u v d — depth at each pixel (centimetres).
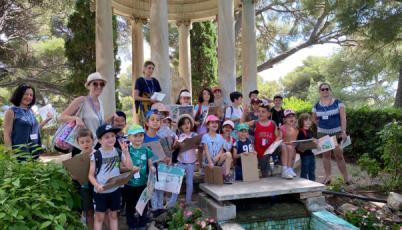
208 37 1811
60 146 479
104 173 439
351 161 1040
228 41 912
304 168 680
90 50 1453
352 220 541
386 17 1355
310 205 562
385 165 820
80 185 464
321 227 525
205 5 1381
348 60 2153
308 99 3153
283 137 657
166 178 533
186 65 1408
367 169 739
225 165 597
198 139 590
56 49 1947
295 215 551
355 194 677
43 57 1973
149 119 553
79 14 1438
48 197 391
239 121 740
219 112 735
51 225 371
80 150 500
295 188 558
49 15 1805
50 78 2038
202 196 583
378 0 1357
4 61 1764
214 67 1848
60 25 2061
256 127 666
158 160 516
